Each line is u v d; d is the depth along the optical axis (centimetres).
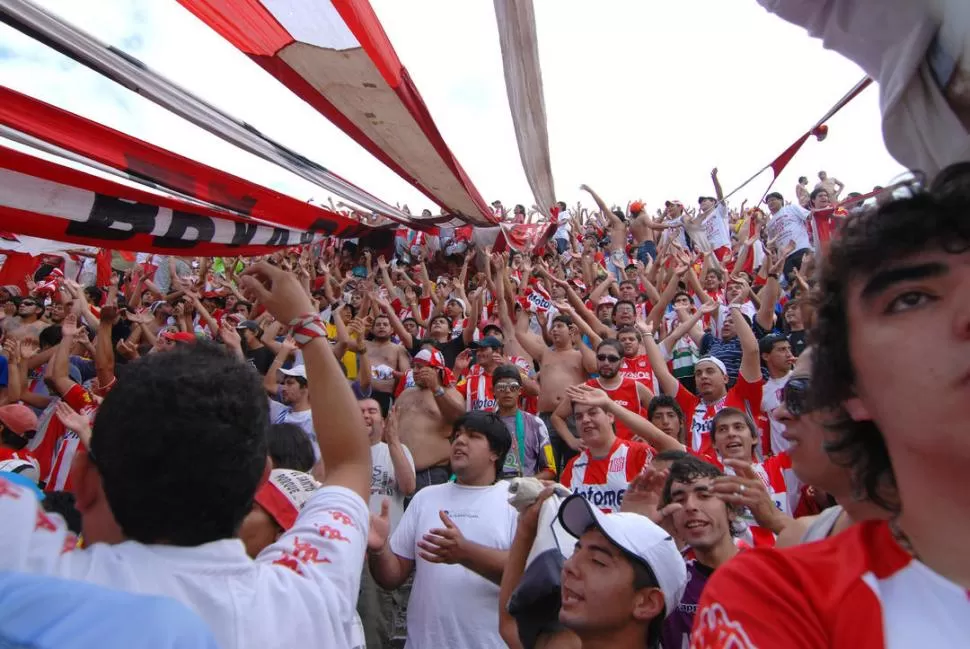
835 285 100
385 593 438
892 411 89
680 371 703
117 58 239
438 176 505
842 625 88
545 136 471
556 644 236
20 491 94
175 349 129
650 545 204
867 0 134
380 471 462
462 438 365
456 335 846
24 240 590
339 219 453
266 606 118
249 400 124
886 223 92
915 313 88
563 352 662
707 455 488
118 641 66
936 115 133
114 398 119
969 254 87
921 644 84
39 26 212
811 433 158
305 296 162
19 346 572
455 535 301
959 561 86
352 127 418
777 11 148
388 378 712
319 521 140
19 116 236
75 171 269
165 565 112
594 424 427
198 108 276
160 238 332
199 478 115
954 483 86
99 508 121
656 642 209
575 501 209
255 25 307
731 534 283
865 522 99
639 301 887
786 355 495
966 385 83
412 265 1098
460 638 313
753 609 92
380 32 319
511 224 969
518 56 378
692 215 1145
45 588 68
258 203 357
